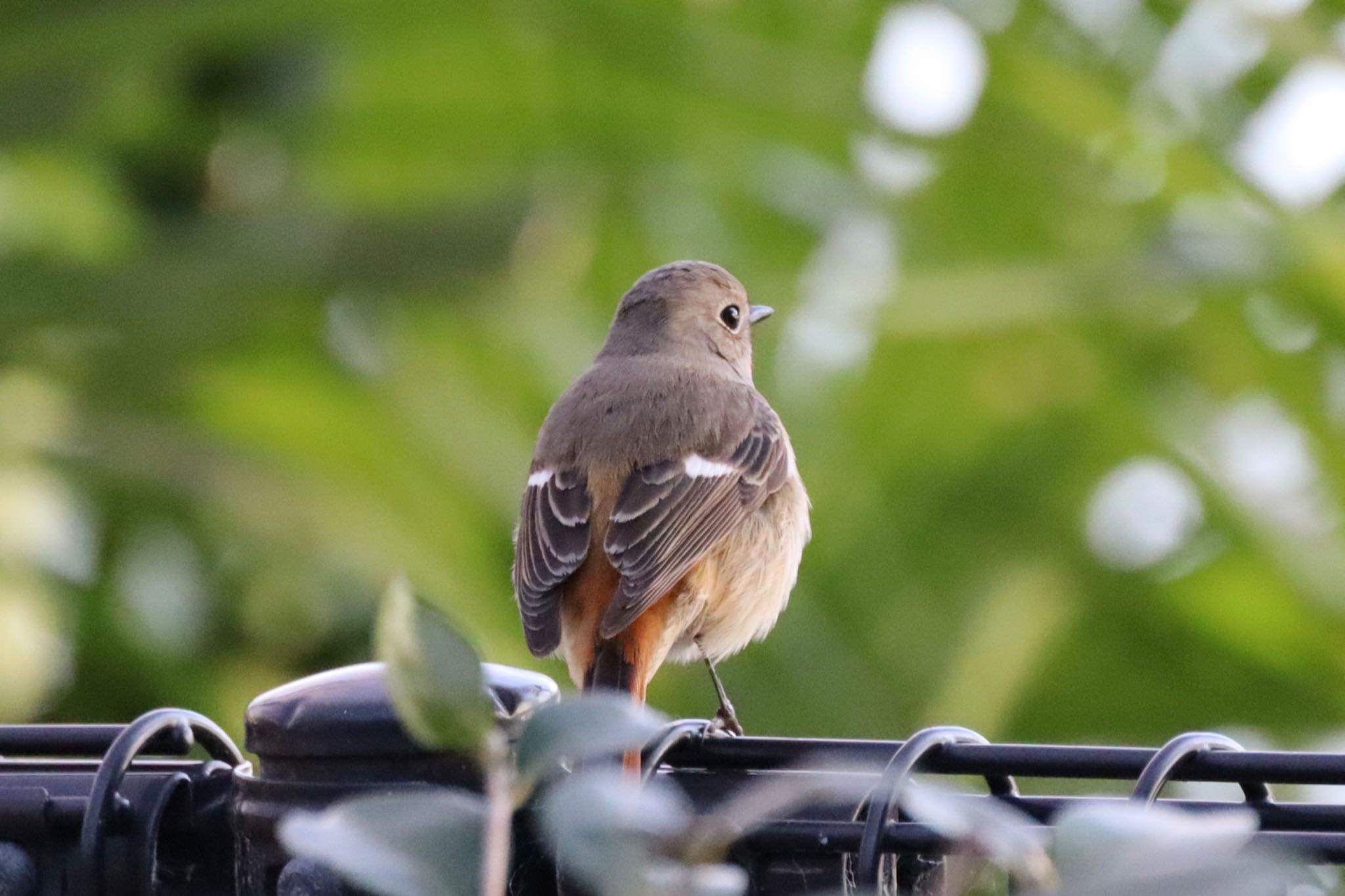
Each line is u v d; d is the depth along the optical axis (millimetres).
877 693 13188
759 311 11148
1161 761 5180
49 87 9758
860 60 11961
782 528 9852
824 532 13555
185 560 11414
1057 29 11578
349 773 5285
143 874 5758
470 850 3320
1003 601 13445
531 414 11961
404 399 11398
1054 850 3188
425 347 11594
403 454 11219
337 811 3354
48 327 10031
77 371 10422
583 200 11602
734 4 11969
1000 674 13258
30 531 10570
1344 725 13719
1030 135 11992
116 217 12312
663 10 11789
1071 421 13617
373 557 10570
